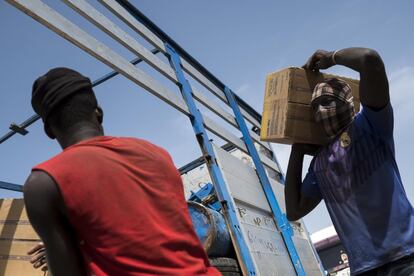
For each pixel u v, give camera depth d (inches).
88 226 43.4
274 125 94.3
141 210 46.2
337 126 78.8
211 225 158.9
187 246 48.7
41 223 42.2
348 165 74.5
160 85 173.0
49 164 44.2
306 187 88.4
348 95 80.4
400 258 66.6
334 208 76.7
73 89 51.5
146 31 192.4
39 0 122.0
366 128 74.3
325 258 691.4
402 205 70.1
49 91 50.6
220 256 165.9
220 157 191.2
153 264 44.1
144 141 55.6
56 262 42.3
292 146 94.1
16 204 138.9
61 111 50.6
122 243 43.6
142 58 171.8
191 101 191.9
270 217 224.1
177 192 53.2
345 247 74.1
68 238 43.3
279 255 203.5
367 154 73.3
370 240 69.8
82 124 51.1
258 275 165.5
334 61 81.6
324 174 78.7
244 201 193.8
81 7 141.8
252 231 186.5
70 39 128.6
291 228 234.7
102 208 43.8
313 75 95.0
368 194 71.6
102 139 50.2
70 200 42.7
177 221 49.7
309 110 91.4
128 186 46.8
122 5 186.7
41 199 42.2
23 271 125.3
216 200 202.8
